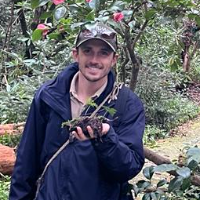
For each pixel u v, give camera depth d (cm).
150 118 971
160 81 985
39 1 289
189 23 371
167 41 942
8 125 648
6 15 962
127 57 366
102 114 230
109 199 234
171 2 311
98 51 227
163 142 844
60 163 230
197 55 1508
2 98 709
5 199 450
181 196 306
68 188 227
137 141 231
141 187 302
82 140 220
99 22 240
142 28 335
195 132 949
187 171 283
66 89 236
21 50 928
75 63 243
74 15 295
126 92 238
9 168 521
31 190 252
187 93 1309
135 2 316
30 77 765
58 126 233
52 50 771
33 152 247
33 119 243
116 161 222
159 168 290
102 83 234
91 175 227
